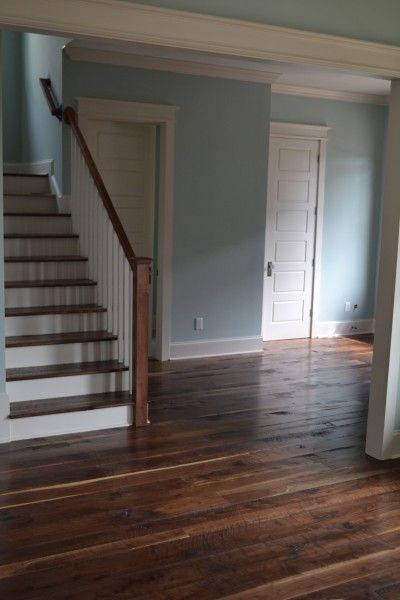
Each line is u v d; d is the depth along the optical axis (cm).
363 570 280
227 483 362
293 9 348
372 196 788
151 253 659
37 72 653
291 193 736
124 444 416
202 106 624
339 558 289
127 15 308
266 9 341
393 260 389
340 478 373
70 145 576
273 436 438
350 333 800
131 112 592
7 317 466
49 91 599
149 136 643
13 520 314
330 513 330
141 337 441
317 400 523
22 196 586
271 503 339
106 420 444
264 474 376
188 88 615
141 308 439
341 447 421
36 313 473
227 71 626
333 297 783
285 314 757
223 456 401
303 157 736
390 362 394
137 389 445
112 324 486
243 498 344
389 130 388
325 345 733
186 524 315
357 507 338
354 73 376
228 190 650
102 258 498
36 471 371
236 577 272
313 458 402
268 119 659
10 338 462
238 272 668
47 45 612
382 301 397
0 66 388
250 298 679
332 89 726
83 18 301
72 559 282
